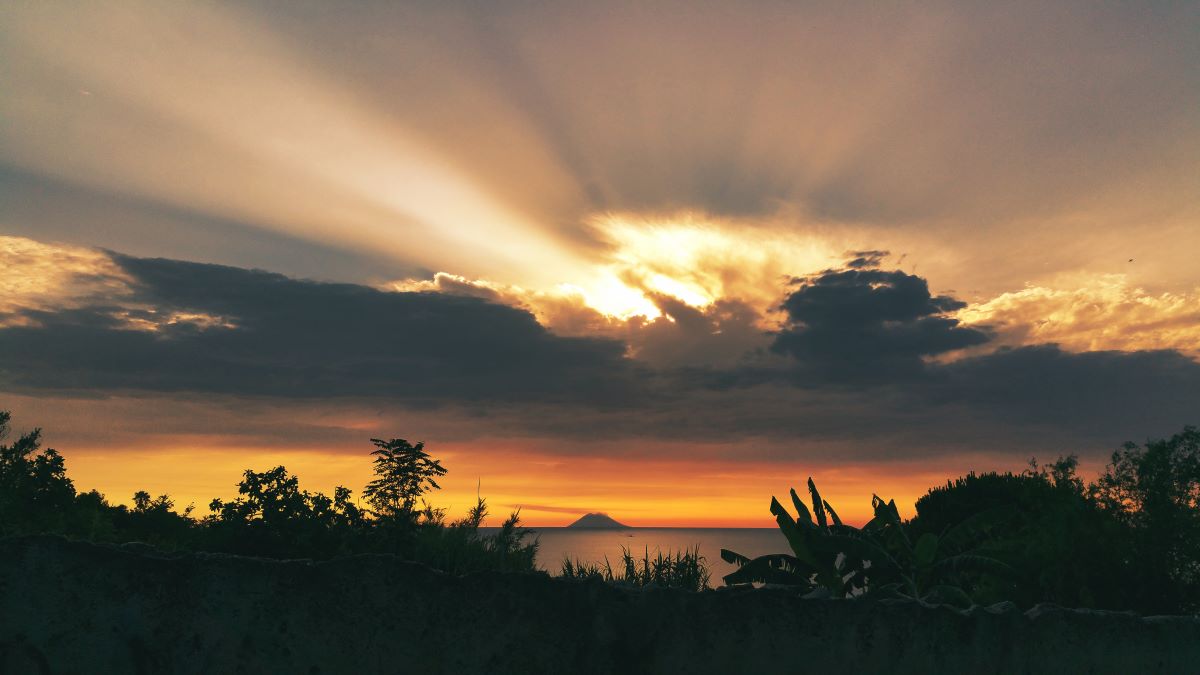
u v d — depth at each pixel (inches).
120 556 218.7
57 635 209.8
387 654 228.4
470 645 234.4
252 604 223.3
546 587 243.4
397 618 231.1
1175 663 286.2
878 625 263.0
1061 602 611.5
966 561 606.5
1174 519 616.7
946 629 269.0
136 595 217.2
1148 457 649.6
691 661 247.8
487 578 240.4
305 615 225.8
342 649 226.1
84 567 215.5
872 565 619.5
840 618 260.7
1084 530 624.7
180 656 216.2
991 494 825.5
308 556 548.7
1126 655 283.1
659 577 472.7
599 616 244.7
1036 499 776.3
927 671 263.7
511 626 238.4
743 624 253.8
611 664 242.5
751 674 250.7
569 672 239.1
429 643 231.9
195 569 222.2
